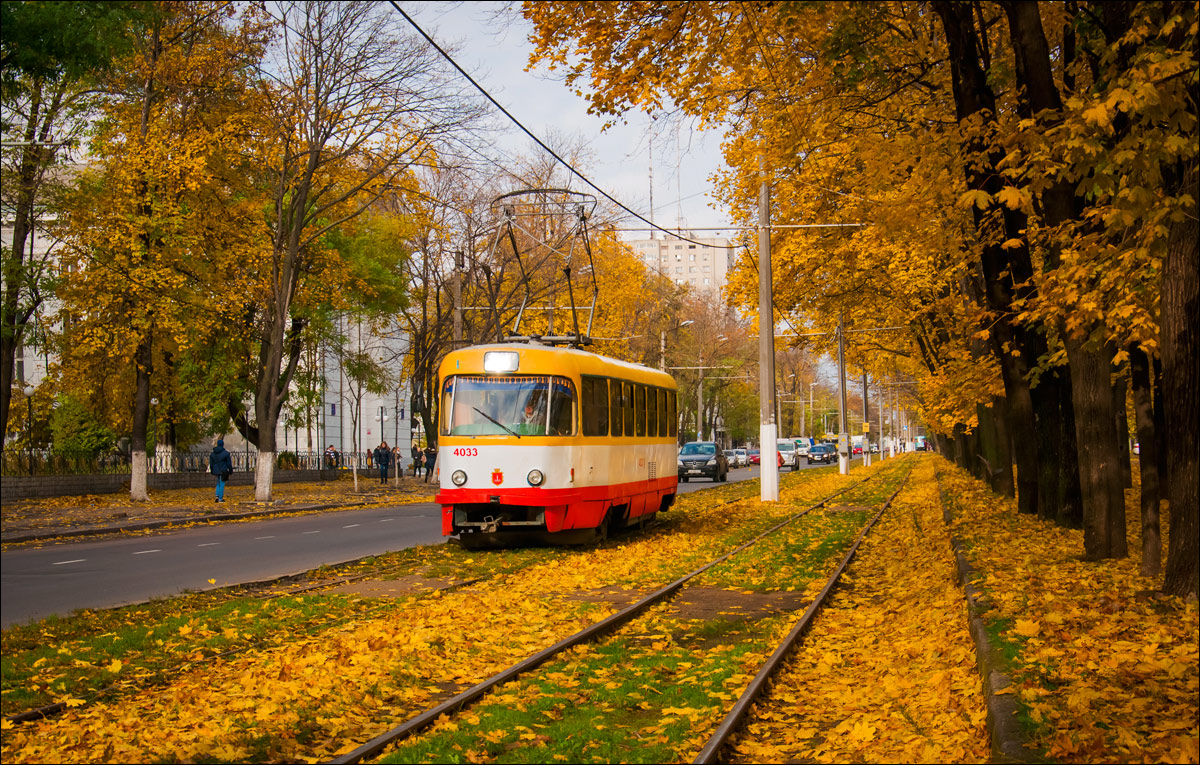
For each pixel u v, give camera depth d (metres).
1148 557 11.77
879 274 32.16
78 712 7.33
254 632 10.15
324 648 9.26
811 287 34.31
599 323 51.84
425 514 30.03
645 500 23.23
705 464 50.28
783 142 15.53
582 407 19.28
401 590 13.51
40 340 30.41
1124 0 11.81
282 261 33.62
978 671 7.77
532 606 11.82
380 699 7.66
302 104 31.05
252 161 33.12
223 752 6.26
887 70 16.30
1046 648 7.76
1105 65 12.00
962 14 14.74
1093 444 13.38
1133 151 9.99
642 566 15.92
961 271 24.08
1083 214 11.43
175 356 40.28
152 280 30.33
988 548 15.16
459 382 19.00
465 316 44.06
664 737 6.61
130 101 31.53
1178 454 9.99
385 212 45.00
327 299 41.22
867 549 18.58
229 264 33.31
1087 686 6.74
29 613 11.69
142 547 19.52
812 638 10.24
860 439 130.75
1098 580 11.42
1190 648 7.65
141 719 6.98
